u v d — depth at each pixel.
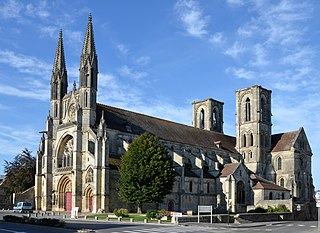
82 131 93.38
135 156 84.25
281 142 133.00
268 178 129.75
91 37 98.06
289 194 117.81
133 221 66.81
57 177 97.75
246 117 135.25
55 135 102.00
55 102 103.88
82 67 96.12
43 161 101.44
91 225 56.81
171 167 86.75
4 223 56.22
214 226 62.53
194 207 101.75
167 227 56.62
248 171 119.69
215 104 142.75
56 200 97.12
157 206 93.56
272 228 62.69
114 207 88.12
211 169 111.69
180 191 99.12
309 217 105.94
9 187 119.88
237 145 135.12
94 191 86.31
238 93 138.00
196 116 143.12
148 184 83.31
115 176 89.69
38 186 101.56
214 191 108.44
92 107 94.94
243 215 82.06
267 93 138.38
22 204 92.75
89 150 91.44
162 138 106.56
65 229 48.69
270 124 136.38
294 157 126.25
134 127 103.75
